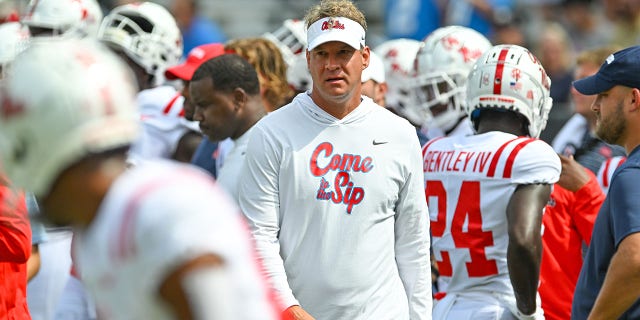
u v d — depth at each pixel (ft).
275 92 72.43
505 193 51.90
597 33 141.28
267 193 49.34
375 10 156.25
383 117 50.26
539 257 50.55
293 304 48.19
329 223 48.98
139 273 26.43
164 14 83.87
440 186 54.75
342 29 48.93
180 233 26.17
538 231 50.49
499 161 52.08
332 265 49.06
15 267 50.93
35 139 26.86
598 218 47.26
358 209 49.03
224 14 159.74
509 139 53.01
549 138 101.81
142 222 26.27
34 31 80.18
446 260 54.85
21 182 27.48
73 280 66.03
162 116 79.66
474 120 56.18
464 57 65.77
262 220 49.29
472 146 53.93
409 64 79.87
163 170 27.35
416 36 136.36
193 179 27.27
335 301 49.26
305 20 52.60
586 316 47.96
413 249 50.80
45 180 27.12
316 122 49.62
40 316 67.56
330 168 49.11
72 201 27.30
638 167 45.24
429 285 51.26
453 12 135.13
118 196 26.78
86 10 81.25
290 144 49.29
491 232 52.65
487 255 52.90
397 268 51.26
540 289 57.88
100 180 27.20
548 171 51.55
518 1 144.36
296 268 49.60
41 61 27.04
